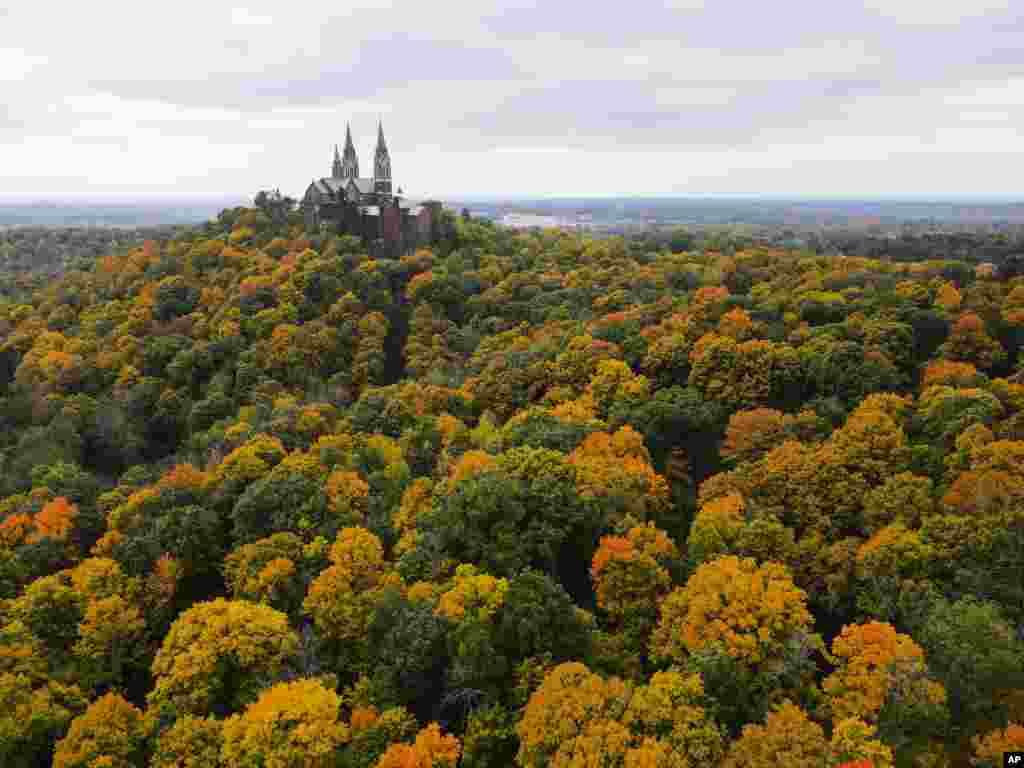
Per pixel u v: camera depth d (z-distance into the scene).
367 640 61.94
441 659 57.50
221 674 58.06
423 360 136.25
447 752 48.75
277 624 60.31
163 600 70.19
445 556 67.88
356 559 68.12
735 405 97.50
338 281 162.50
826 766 42.25
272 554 70.62
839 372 96.31
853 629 54.19
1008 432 76.62
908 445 80.88
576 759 43.91
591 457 79.19
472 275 173.00
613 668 57.56
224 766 49.72
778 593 56.03
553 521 69.69
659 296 141.00
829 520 72.00
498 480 72.12
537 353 119.50
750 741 44.75
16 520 81.06
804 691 52.81
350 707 58.38
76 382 133.62
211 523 78.00
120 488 93.06
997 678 48.78
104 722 54.50
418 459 95.44
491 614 57.78
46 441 108.81
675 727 46.00
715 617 55.41
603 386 102.12
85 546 82.31
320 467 85.88
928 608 56.69
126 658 65.94
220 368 135.75
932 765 45.97
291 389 129.50
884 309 112.44
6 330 161.12
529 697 52.41
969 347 100.88
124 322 152.12
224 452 100.50
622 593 63.34
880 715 48.94
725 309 123.44
